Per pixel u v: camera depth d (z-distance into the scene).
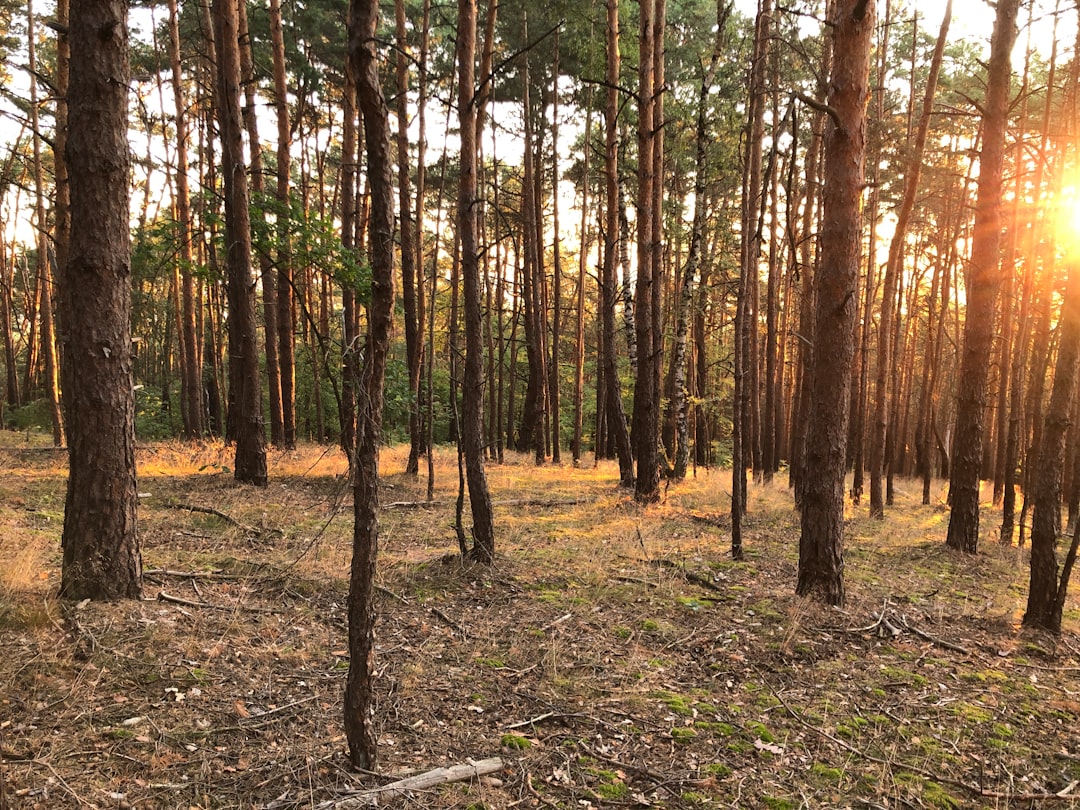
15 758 2.98
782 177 16.38
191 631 4.47
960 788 3.45
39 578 4.89
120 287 4.73
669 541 8.78
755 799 3.25
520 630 5.22
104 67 4.56
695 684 4.48
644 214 11.45
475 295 6.66
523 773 3.32
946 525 12.05
